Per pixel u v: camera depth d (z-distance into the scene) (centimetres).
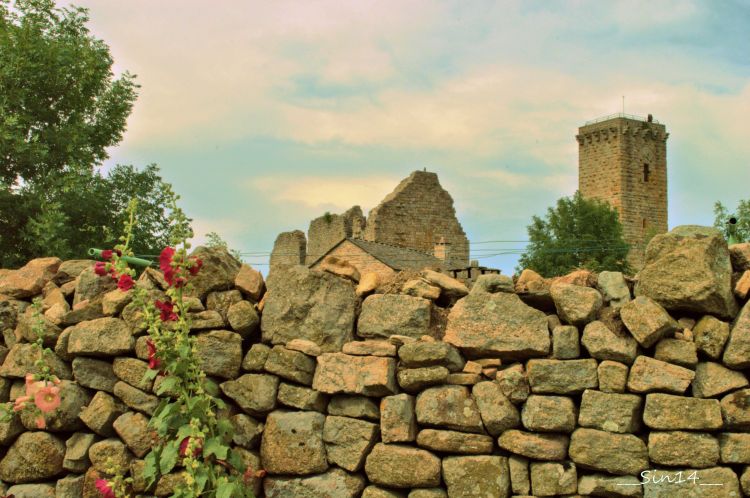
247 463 672
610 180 7412
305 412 669
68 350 722
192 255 721
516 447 619
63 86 2194
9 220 1983
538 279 665
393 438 641
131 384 702
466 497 623
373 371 646
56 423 710
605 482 604
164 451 564
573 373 619
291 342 679
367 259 3828
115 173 2192
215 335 693
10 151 2000
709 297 609
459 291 686
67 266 804
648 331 605
